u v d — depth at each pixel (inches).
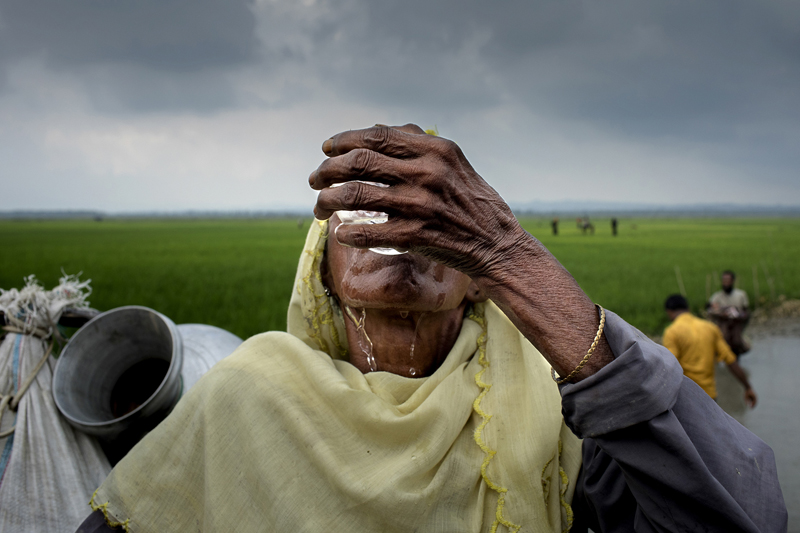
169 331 81.0
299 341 55.4
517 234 39.4
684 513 40.3
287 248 1430.9
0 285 678.5
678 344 249.3
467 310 57.4
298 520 47.4
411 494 46.4
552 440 50.1
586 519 54.5
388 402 50.9
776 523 41.0
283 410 51.2
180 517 52.6
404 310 47.6
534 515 48.4
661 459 39.4
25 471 73.1
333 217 53.2
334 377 51.2
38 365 80.4
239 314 465.1
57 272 832.9
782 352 401.1
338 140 34.5
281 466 49.5
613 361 38.6
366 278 46.5
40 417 76.4
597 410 39.4
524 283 39.4
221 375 54.1
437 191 35.1
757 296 606.5
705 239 1855.3
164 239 1932.8
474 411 51.8
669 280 717.3
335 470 47.8
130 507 52.6
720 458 40.9
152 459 53.7
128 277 772.0
